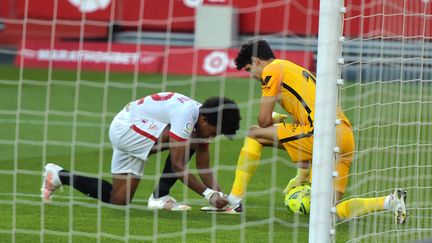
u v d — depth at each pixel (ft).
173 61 192.03
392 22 87.25
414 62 86.22
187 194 86.63
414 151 89.15
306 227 72.59
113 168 78.02
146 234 69.26
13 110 141.59
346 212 68.33
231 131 76.95
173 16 198.70
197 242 66.69
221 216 76.28
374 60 70.90
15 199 78.18
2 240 66.54
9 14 202.80
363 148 80.53
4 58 201.16
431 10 86.74
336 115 54.08
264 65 76.18
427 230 69.31
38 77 180.75
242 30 194.80
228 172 98.73
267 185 91.81
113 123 77.15
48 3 202.59
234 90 164.25
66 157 107.55
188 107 75.72
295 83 75.36
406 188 75.56
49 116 137.08
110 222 73.36
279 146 77.30
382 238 66.49
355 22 136.98
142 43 198.18
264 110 75.46
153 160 105.60
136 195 86.33
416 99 94.07
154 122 76.84
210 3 196.65
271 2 192.95
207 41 138.21
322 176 53.83
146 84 170.81
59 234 68.74
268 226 72.69
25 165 101.96
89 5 202.39
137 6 200.75
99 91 162.91
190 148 78.95
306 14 190.80
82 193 82.43
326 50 53.26
